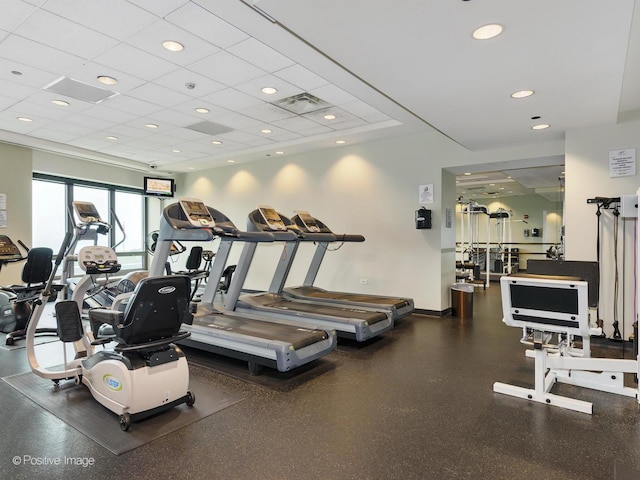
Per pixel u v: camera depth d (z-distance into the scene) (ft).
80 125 19.63
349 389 10.91
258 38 9.53
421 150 20.71
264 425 8.76
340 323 15.29
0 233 22.35
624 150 14.98
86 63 12.66
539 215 38.93
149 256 33.88
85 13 9.75
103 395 9.28
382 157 22.02
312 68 11.19
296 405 9.84
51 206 26.99
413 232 21.04
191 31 10.63
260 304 18.26
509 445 7.90
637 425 8.77
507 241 40.45
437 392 10.67
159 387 8.95
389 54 9.27
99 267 11.35
